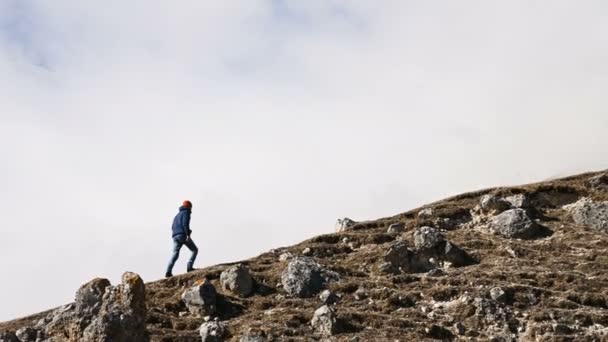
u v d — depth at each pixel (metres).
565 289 28.02
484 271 30.39
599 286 28.16
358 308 27.38
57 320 24.77
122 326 20.14
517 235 35.09
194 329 26.41
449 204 41.22
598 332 23.83
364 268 32.28
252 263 34.31
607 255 31.55
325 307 25.48
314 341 23.95
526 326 24.95
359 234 37.03
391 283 29.58
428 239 32.41
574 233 34.78
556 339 23.42
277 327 25.20
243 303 28.75
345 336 24.42
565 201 40.16
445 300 27.59
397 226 37.81
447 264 31.89
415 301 27.66
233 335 25.19
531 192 40.62
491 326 25.14
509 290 27.30
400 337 24.23
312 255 34.84
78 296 21.16
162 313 27.72
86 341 20.06
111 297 20.88
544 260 31.86
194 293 28.03
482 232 36.28
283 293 29.89
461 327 25.00
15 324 31.27
